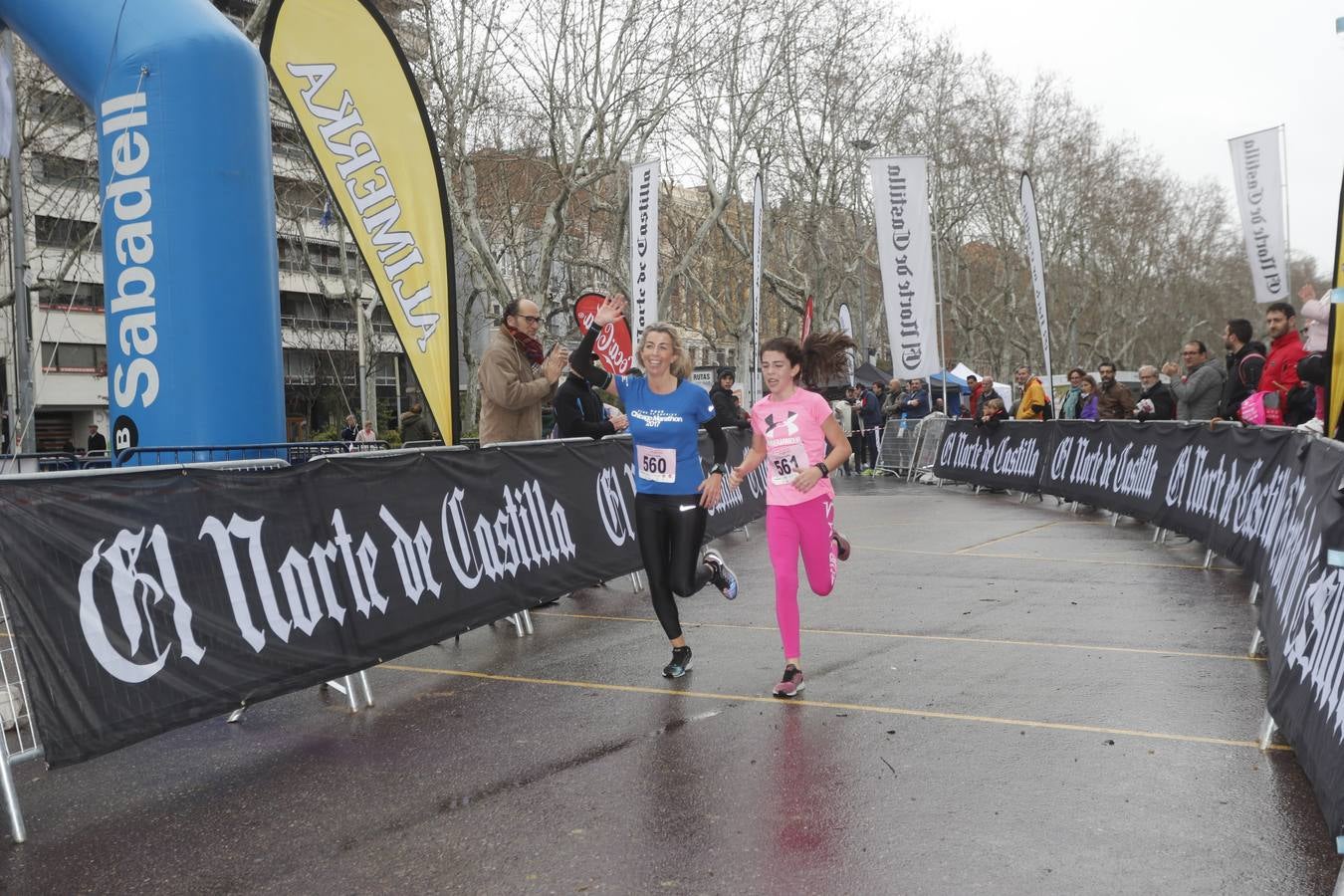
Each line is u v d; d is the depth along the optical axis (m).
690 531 5.44
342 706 5.23
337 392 43.16
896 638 6.21
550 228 22.28
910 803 3.64
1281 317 9.17
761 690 5.19
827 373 5.56
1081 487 12.66
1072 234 50.91
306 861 3.39
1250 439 7.67
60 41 7.16
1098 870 3.09
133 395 6.97
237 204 7.10
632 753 4.31
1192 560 8.80
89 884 3.29
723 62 26.56
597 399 8.62
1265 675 5.17
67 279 35.22
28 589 3.66
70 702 3.72
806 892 3.02
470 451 6.36
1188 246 65.62
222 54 7.05
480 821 3.65
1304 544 4.45
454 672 5.86
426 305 7.75
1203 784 3.76
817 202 35.09
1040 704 4.77
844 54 32.94
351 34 7.54
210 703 4.25
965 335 50.03
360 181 7.58
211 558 4.39
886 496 16.23
